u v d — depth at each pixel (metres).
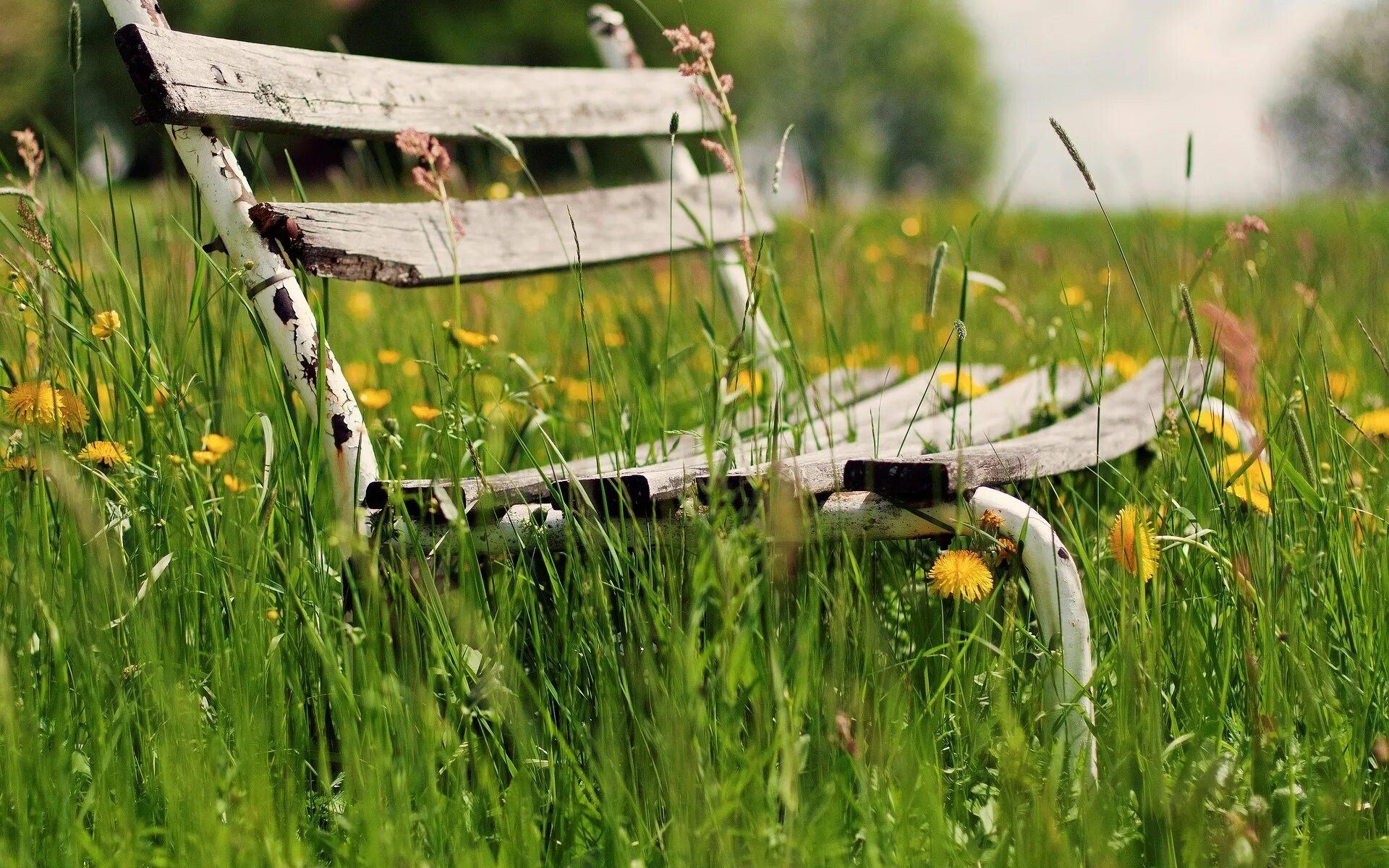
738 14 35.31
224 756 1.37
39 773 1.26
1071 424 2.14
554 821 1.36
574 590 1.59
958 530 1.38
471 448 1.55
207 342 1.92
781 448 1.93
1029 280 4.34
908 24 52.91
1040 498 2.19
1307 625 1.59
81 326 1.95
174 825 1.24
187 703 1.33
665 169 2.81
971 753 1.43
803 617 1.42
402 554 1.54
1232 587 1.60
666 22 32.50
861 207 7.68
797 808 1.22
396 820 1.23
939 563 1.50
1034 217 8.41
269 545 1.61
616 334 3.18
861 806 1.25
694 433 1.84
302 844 1.28
